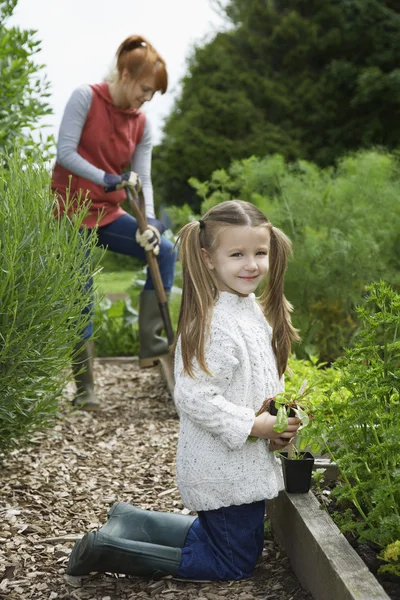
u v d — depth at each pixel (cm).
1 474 347
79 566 246
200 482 242
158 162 1709
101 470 361
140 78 441
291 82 1764
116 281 1402
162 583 246
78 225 309
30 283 291
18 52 428
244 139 1680
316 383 292
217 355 237
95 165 461
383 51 1752
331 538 224
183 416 249
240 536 245
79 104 446
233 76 1731
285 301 263
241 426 234
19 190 306
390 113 1692
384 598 191
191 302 242
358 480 229
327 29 1806
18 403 309
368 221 578
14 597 239
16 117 427
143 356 501
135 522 256
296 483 258
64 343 312
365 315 245
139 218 459
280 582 243
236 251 241
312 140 1725
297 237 566
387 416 230
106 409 477
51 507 313
